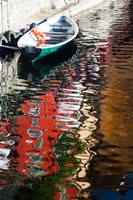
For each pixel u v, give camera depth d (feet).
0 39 70.95
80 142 38.29
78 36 85.30
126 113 45.06
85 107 47.16
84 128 41.42
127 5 142.41
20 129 41.34
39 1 108.27
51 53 67.10
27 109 46.96
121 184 30.89
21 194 29.84
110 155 35.70
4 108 47.21
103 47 75.66
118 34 87.76
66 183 31.19
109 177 31.99
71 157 35.40
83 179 31.63
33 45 67.67
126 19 109.19
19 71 62.64
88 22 105.09
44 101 49.60
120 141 38.29
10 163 34.37
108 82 55.83
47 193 29.86
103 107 46.98
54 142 38.34
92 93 51.78
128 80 56.54
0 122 43.09
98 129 41.14
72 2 129.80
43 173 32.73
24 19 96.68
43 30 77.77
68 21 80.74
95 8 135.44
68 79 58.08
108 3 148.46
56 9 116.98
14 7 89.56
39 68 64.34
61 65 65.57
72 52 72.59
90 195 29.60
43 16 104.47
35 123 42.83
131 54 70.38
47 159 35.06
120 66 63.36
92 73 60.23
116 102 48.62
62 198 29.17
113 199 29.12
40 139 39.04
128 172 32.65
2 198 29.19
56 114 45.16
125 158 34.99
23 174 32.65
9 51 71.61
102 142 38.24
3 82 57.26
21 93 52.70
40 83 56.70
